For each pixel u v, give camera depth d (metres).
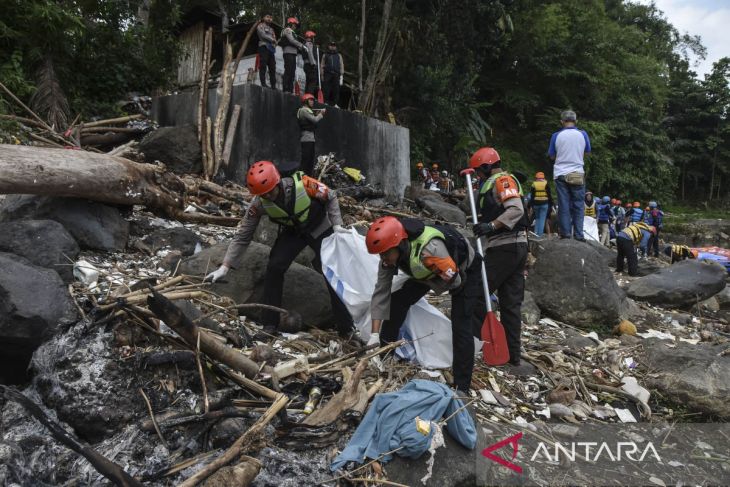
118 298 2.95
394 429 2.87
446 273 3.29
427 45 17.22
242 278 4.26
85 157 4.76
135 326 3.00
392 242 3.31
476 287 3.69
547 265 6.30
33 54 9.05
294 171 3.92
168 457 2.63
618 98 27.53
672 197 33.16
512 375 4.46
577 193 7.36
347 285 4.05
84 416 2.70
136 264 4.60
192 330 2.87
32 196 4.55
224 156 8.66
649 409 4.27
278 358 3.65
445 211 10.55
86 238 4.60
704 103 39.16
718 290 7.64
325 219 4.07
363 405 3.10
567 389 4.38
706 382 4.40
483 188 4.39
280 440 2.82
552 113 25.39
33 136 7.57
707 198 39.44
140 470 2.55
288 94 9.54
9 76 8.46
